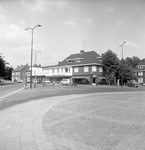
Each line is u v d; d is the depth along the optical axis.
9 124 5.39
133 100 11.76
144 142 4.02
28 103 9.97
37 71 63.69
